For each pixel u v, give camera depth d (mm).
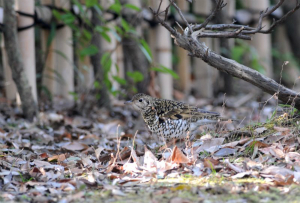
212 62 8656
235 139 9148
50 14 14781
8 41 11938
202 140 8969
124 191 6812
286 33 20875
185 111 10320
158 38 17281
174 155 7895
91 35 14570
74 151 9812
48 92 15578
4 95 16078
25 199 6555
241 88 21156
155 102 10547
